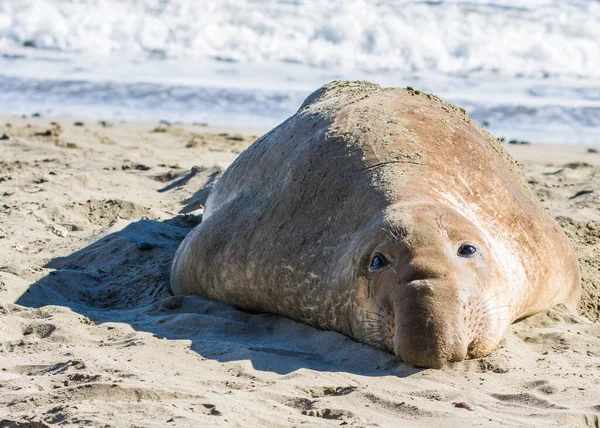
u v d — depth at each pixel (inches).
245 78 3243.1
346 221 892.6
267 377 777.6
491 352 829.8
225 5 3745.1
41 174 1755.7
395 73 3449.8
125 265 1207.6
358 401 705.6
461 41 3609.7
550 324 944.9
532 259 921.5
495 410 689.0
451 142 975.6
